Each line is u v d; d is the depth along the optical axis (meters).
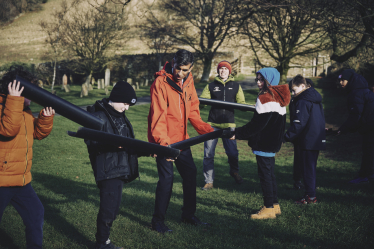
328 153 8.23
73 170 6.23
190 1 26.16
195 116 3.70
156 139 3.10
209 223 3.50
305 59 26.72
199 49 28.58
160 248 2.90
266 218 3.61
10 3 41.97
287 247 2.88
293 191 4.88
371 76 16.09
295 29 16.69
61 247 2.89
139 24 27.36
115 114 2.81
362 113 5.02
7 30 42.00
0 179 2.29
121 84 2.78
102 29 25.59
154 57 29.47
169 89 3.26
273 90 3.49
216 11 23.94
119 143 2.48
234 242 2.99
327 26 8.32
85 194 4.64
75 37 25.20
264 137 3.54
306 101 4.04
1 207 2.35
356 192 4.52
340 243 2.91
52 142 8.73
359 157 7.60
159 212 3.26
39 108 15.27
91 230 3.28
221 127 5.22
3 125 2.20
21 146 2.37
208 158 5.10
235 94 5.24
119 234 3.18
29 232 2.46
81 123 2.47
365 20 7.80
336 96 18.81
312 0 8.15
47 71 29.72
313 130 4.04
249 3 11.94
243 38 20.52
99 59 26.56
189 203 3.48
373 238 2.96
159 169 3.30
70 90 24.97
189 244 2.97
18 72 2.41
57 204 4.09
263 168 3.62
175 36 26.59
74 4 13.55
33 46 37.28
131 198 4.44
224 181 5.70
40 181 5.37
